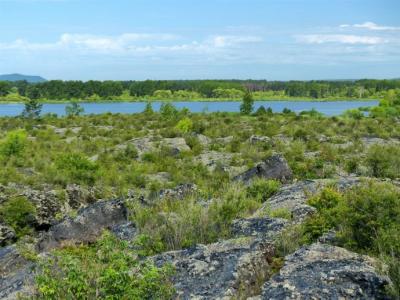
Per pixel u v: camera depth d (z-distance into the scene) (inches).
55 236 535.2
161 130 1931.6
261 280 332.2
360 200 379.9
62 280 304.2
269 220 446.6
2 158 1261.1
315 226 395.9
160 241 436.8
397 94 4598.9
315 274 304.0
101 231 538.3
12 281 380.5
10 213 661.3
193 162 1237.1
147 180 1032.8
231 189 624.7
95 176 1014.4
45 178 994.7
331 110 6131.9
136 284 300.8
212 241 430.3
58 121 2516.0
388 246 331.0
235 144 1498.5
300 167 877.8
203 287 323.9
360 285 290.7
